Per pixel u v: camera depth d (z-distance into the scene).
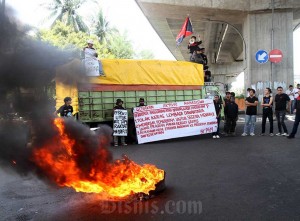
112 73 12.64
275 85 21.28
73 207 5.06
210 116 13.34
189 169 7.39
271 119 12.55
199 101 13.33
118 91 12.78
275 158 8.19
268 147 9.85
